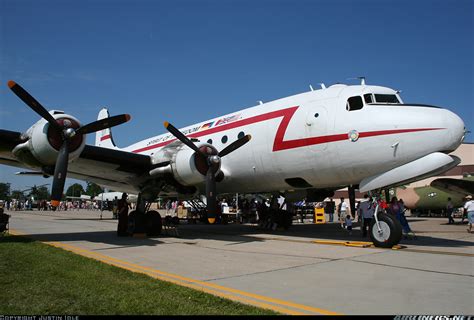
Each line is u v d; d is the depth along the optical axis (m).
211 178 10.12
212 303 4.25
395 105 9.02
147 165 10.98
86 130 8.91
